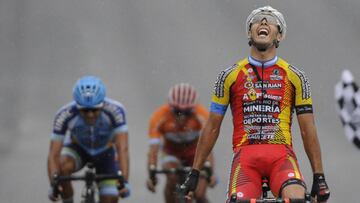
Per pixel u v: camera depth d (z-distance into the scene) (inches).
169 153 1007.0
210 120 606.5
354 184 1263.5
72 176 751.1
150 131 976.3
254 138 597.0
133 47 2086.6
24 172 1374.3
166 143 1002.1
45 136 1610.5
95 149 868.0
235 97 602.9
